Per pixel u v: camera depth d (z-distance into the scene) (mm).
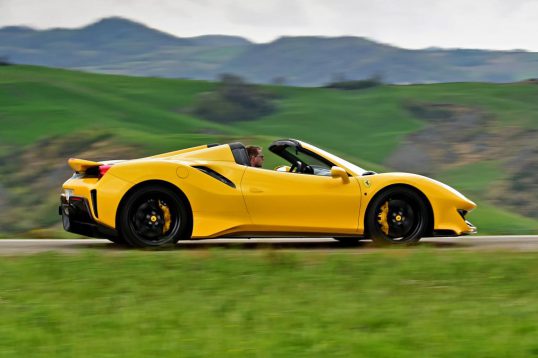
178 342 8828
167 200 17781
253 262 14438
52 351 8469
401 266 14094
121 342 8812
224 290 12195
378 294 11914
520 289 12375
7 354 8312
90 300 11414
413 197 18734
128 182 17516
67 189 18297
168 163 17828
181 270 13703
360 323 9906
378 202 18594
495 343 8734
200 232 17859
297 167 19422
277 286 12461
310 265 14383
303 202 18266
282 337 9102
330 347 8609
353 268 14031
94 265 14055
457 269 13938
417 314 10453
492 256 15383
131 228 17547
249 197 18078
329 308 10820
